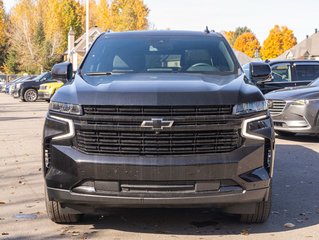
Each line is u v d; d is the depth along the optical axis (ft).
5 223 18.07
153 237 16.52
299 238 16.57
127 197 15.14
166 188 15.16
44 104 88.99
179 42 21.33
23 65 245.86
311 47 223.51
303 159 30.94
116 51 20.68
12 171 27.30
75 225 17.79
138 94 15.21
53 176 15.74
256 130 15.71
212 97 15.30
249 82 17.94
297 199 21.59
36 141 38.86
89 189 15.37
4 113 67.00
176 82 16.63
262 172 15.76
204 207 15.62
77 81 17.57
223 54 20.71
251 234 16.88
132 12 257.34
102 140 15.28
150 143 15.10
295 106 36.65
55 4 283.38
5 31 285.64
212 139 15.28
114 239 16.34
